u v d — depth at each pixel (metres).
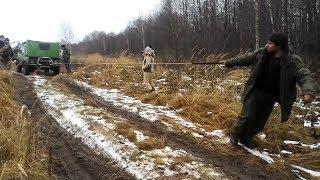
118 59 14.02
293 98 4.64
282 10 18.20
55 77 11.07
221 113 6.43
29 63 14.00
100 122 5.82
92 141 5.24
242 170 4.52
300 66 4.48
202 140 5.45
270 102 5.00
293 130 6.23
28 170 3.92
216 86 8.11
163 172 4.25
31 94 8.06
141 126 5.95
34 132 5.28
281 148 5.47
